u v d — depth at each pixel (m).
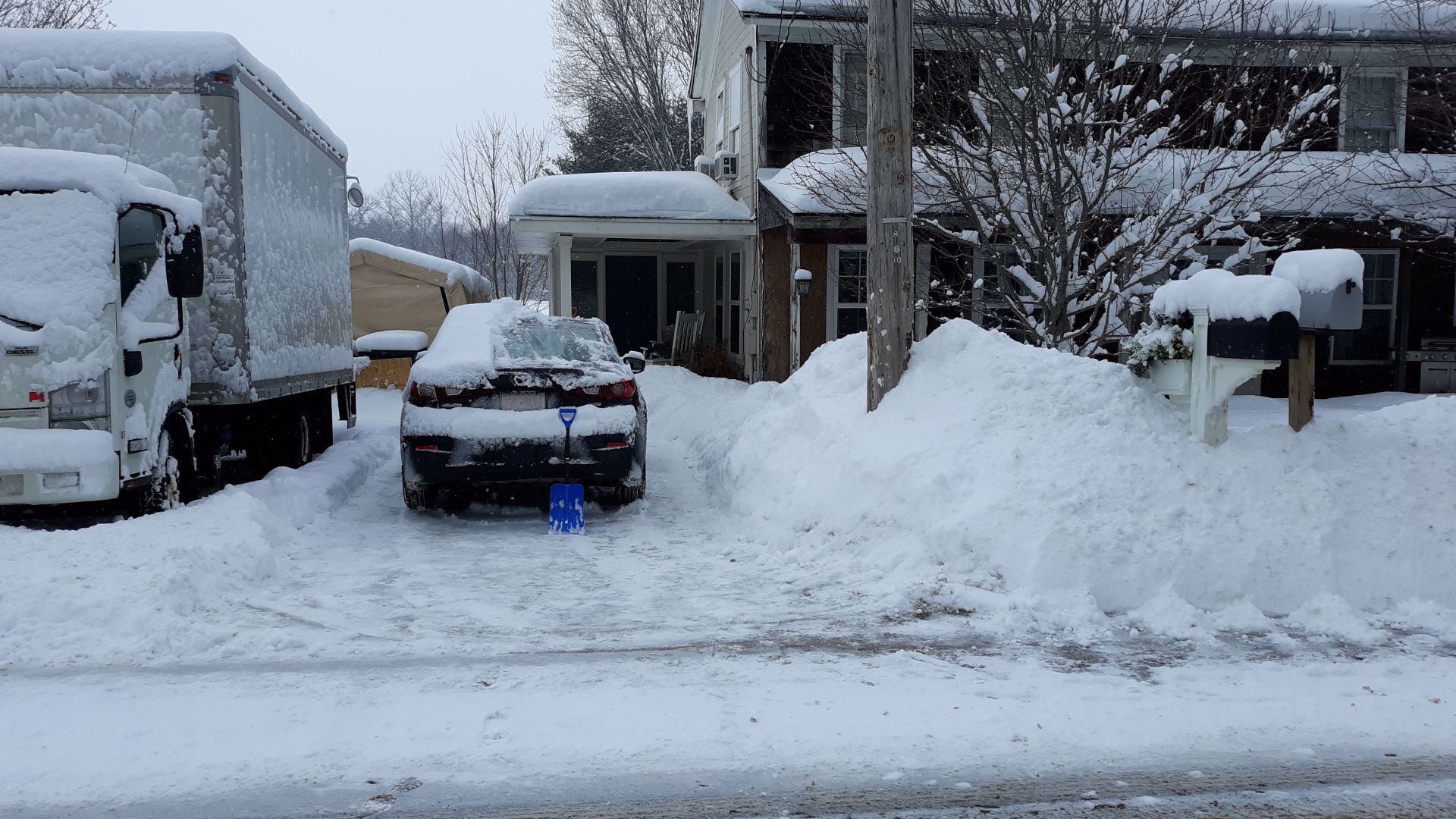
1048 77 10.41
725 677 5.04
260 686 4.91
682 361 21.73
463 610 6.29
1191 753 4.21
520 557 7.80
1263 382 17.38
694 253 26.22
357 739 4.30
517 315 9.99
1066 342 10.76
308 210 11.50
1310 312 6.86
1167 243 10.87
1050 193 10.80
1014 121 10.61
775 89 17.59
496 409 8.75
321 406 13.15
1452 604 6.13
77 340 7.21
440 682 4.98
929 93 11.77
